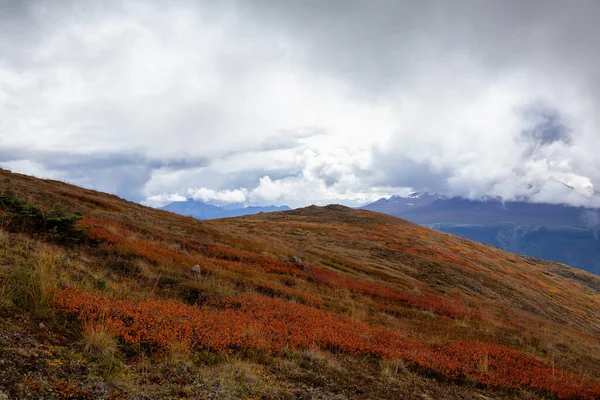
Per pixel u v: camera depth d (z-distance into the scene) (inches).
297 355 328.8
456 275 2329.0
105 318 277.4
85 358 214.7
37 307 258.7
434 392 319.3
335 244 2475.4
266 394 232.4
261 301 500.1
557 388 397.4
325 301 692.7
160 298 413.4
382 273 1710.1
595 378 513.0
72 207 923.4
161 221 1277.1
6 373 166.1
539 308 2256.4
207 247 979.9
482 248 4057.6
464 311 990.4
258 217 3937.0
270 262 1003.3
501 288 2405.3
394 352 390.6
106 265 518.3
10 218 522.6
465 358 434.9
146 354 253.9
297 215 4163.4
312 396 249.4
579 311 2706.7
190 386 218.7
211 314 370.6
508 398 353.1
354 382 298.7
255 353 305.7
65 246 546.3
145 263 580.7
